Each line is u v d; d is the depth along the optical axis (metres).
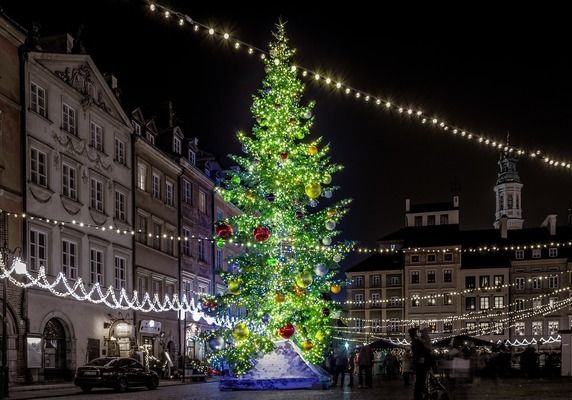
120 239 38.81
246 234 26.09
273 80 26.39
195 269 50.50
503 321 86.50
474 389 22.67
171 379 38.59
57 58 33.25
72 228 33.66
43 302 30.59
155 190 44.56
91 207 35.72
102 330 35.84
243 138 26.55
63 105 33.88
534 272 89.06
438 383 15.16
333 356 30.89
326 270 23.48
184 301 45.22
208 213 54.47
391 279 94.69
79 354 33.31
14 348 28.25
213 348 26.19
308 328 26.23
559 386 25.42
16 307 28.58
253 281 25.70
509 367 38.31
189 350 47.72
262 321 25.78
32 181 30.58
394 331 92.56
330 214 26.41
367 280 95.56
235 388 24.86
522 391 21.58
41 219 28.66
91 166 36.09
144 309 40.91
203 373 41.47
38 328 30.02
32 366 29.11
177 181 48.19
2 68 29.06
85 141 35.59
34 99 31.41
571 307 86.44
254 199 25.84
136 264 40.53
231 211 61.16
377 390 24.47
